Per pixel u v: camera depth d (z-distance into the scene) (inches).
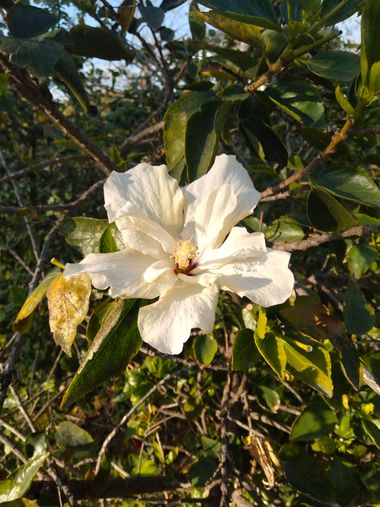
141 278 7.3
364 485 11.1
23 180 24.3
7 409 17.3
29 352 21.8
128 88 27.8
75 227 9.0
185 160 10.1
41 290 8.5
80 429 12.5
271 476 11.6
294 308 8.2
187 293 7.5
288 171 15.6
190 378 15.8
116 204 7.9
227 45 17.0
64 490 9.4
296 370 7.8
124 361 7.4
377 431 10.4
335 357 9.8
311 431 10.9
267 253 7.6
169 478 13.8
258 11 10.0
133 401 16.5
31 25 10.8
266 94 10.2
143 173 8.2
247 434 15.3
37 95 10.9
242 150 21.2
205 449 14.1
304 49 9.2
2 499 8.2
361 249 12.3
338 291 14.6
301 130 10.7
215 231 8.1
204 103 10.4
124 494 11.7
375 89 8.0
